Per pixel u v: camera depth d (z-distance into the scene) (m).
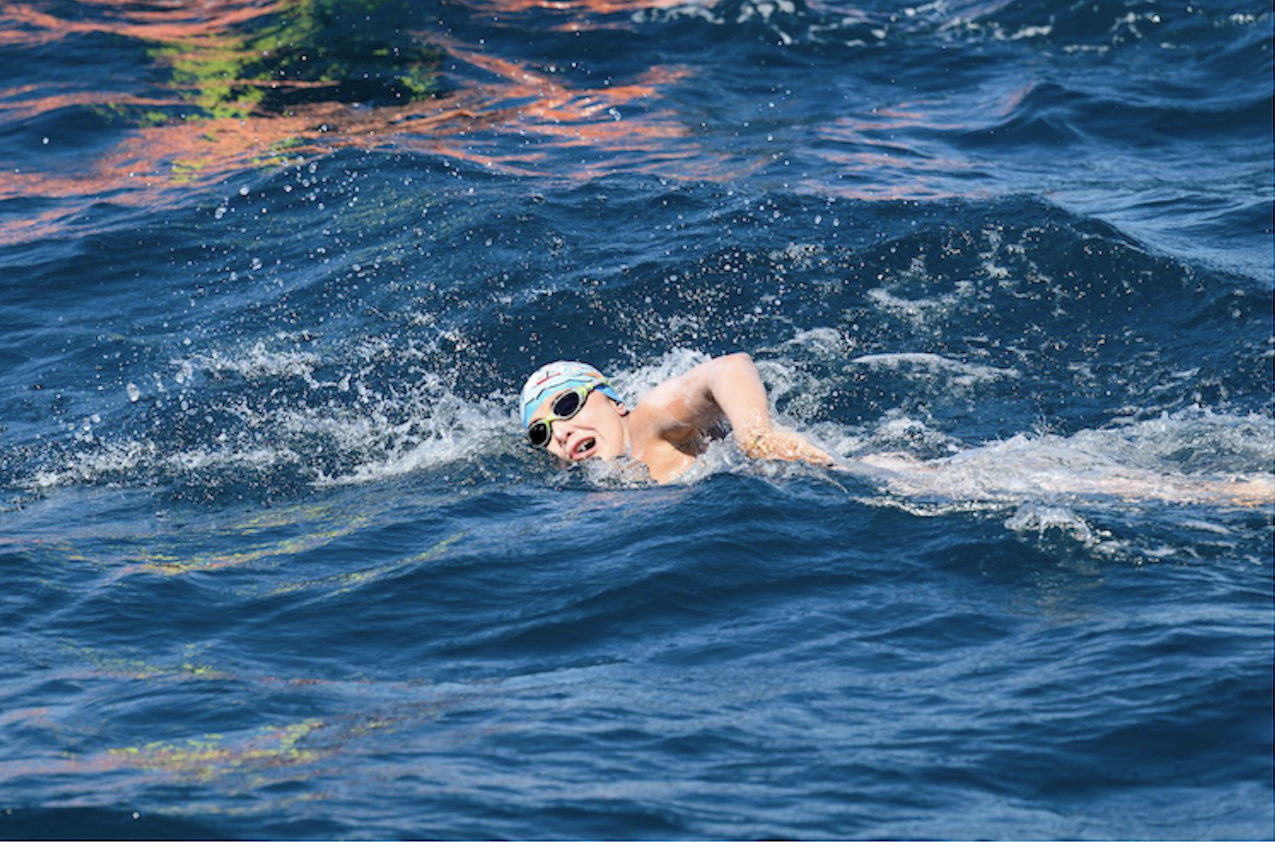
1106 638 16.38
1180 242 35.41
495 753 14.75
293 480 26.11
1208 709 14.55
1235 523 19.58
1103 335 30.56
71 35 60.75
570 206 38.75
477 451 26.81
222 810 13.73
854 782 13.84
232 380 30.89
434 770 14.41
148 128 51.12
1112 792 13.41
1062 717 14.73
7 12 64.31
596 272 34.09
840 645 16.97
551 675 16.86
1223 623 16.45
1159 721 14.45
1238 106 49.53
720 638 17.44
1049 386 28.62
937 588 18.30
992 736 14.51
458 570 20.30
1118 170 44.09
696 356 30.62
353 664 17.75
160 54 58.88
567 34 60.00
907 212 36.47
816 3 62.56
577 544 20.89
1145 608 17.09
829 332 31.08
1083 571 18.33
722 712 15.45
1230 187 41.09
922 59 56.75
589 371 26.27
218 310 34.84
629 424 25.69
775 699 15.69
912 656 16.53
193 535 23.39
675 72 55.78
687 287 33.06
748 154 45.31
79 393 31.02
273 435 28.22
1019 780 13.72
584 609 18.55
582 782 14.04
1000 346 30.39
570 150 46.22
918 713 15.13
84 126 51.19
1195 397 27.62
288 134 49.62
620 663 17.02
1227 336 29.80
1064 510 19.92
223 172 45.56
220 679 17.34
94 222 41.66
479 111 51.50
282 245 38.56
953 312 31.72
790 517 20.64
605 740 14.92
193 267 37.81
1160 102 50.31
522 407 26.44
